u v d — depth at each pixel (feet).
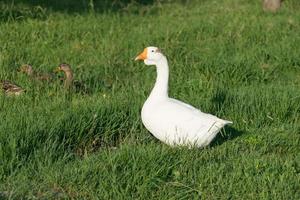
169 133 39.91
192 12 84.43
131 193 35.01
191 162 37.76
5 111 44.21
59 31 69.36
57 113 43.04
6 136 38.88
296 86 54.54
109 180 35.63
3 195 34.17
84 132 41.55
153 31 71.31
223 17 79.41
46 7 80.69
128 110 44.86
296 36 69.77
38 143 39.14
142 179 35.81
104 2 87.61
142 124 43.42
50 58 60.13
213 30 71.41
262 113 46.75
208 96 48.70
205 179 36.04
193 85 51.75
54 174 36.35
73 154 39.86
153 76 56.29
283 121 46.80
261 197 34.60
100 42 66.80
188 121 39.68
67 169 36.83
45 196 34.40
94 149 41.37
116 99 46.73
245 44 67.36
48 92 49.49
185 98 48.75
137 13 83.61
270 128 44.62
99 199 34.32
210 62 57.98
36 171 37.09
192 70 57.93
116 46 64.80
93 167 36.68
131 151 37.83
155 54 41.24
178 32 70.03
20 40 65.57
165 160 37.35
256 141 42.14
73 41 67.10
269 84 55.36
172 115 39.93
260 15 81.76
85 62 59.26
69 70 51.37
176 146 39.78
